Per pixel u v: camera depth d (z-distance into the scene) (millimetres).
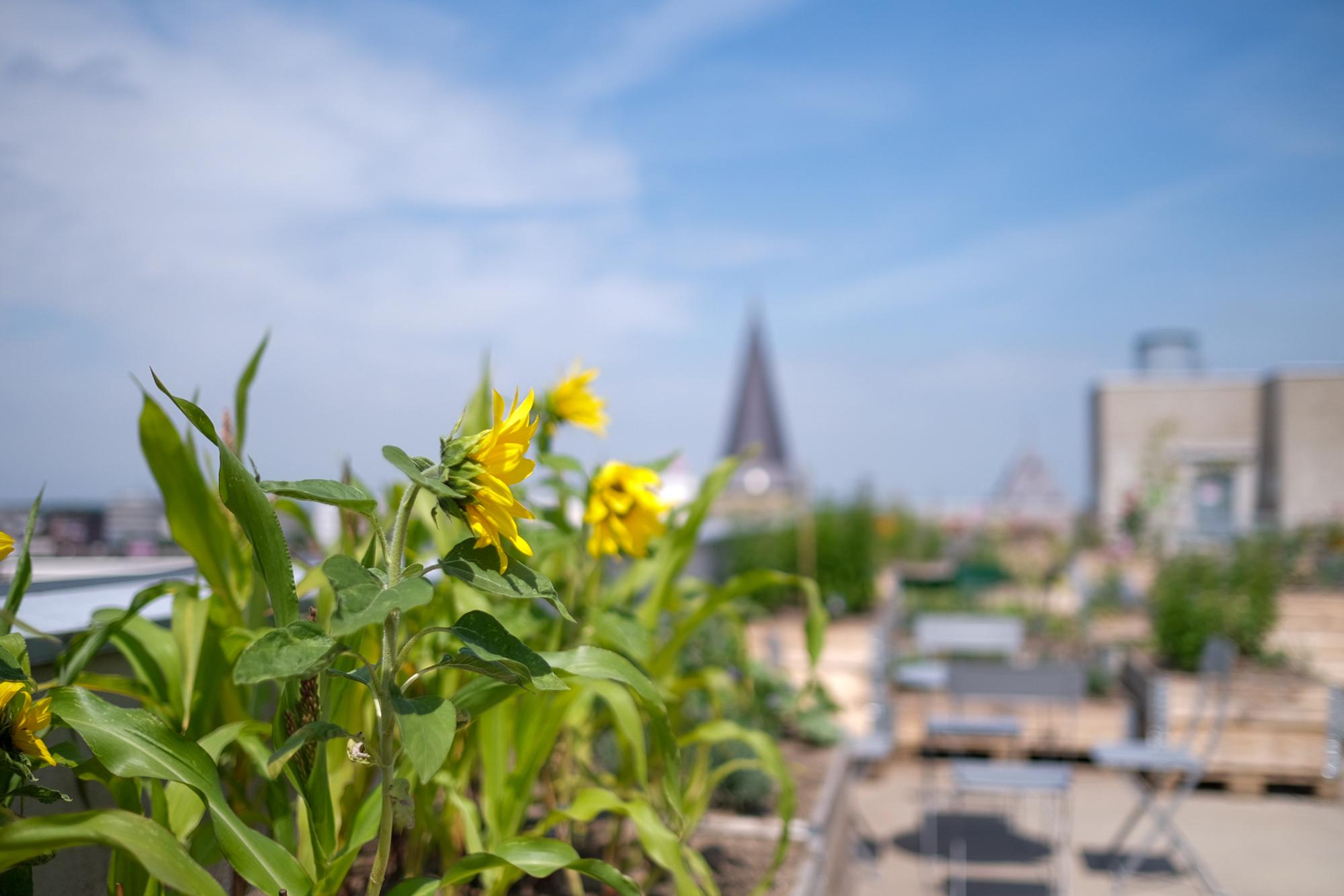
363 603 1078
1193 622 7047
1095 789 6352
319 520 2781
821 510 9812
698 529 2537
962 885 4488
